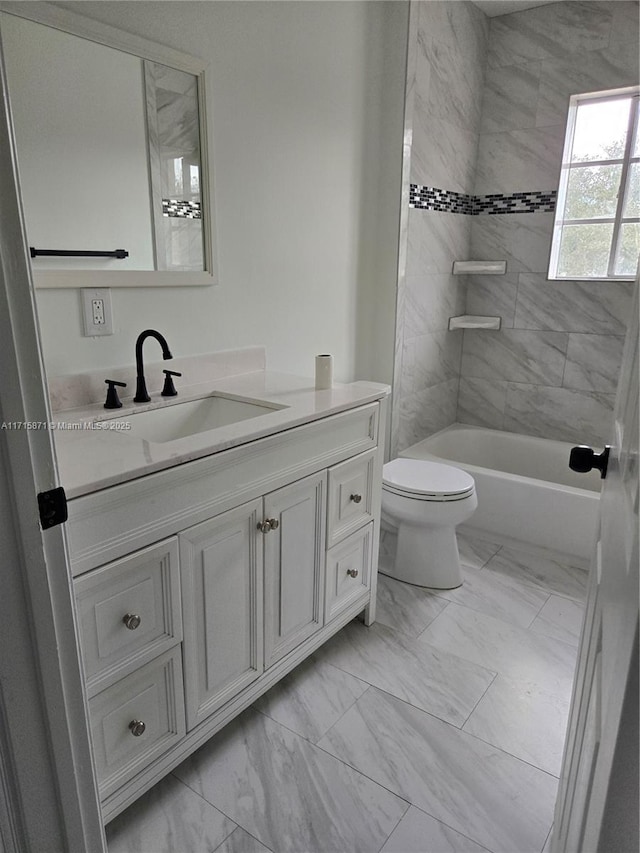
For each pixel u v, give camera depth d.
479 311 3.36
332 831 1.33
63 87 1.42
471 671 1.85
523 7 2.85
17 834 0.88
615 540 0.70
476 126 3.10
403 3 2.39
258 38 1.92
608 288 2.91
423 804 1.39
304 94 2.14
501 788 1.44
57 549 0.85
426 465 2.44
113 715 1.22
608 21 2.66
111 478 1.10
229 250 1.97
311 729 1.61
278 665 1.67
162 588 1.27
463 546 2.68
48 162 1.42
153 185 1.67
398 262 2.68
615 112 2.83
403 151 2.54
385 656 1.92
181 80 1.69
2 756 0.83
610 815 0.44
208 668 1.43
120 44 1.52
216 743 1.56
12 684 0.82
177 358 1.87
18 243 0.72
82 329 1.59
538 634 2.04
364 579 2.01
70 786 0.93
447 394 3.39
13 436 0.75
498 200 3.16
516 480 2.58
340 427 1.72
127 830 1.32
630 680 0.42
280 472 1.53
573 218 3.05
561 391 3.16
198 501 1.30
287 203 2.17
